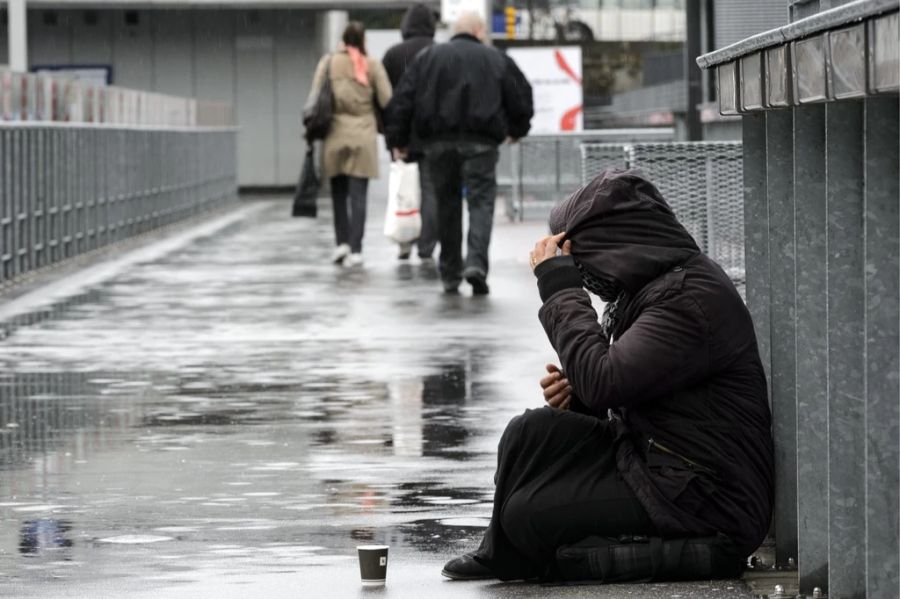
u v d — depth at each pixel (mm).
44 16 94875
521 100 32469
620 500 10977
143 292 34656
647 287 11148
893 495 9289
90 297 33688
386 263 41656
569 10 94562
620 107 82000
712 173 24609
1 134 35656
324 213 69750
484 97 32125
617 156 28141
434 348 25000
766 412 11133
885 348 9219
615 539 10969
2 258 35906
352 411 19406
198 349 25328
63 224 42406
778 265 11281
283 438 17656
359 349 25016
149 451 16969
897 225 9141
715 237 24609
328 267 40656
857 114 9711
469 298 32469
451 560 11562
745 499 10930
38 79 39719
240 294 33969
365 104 40812
